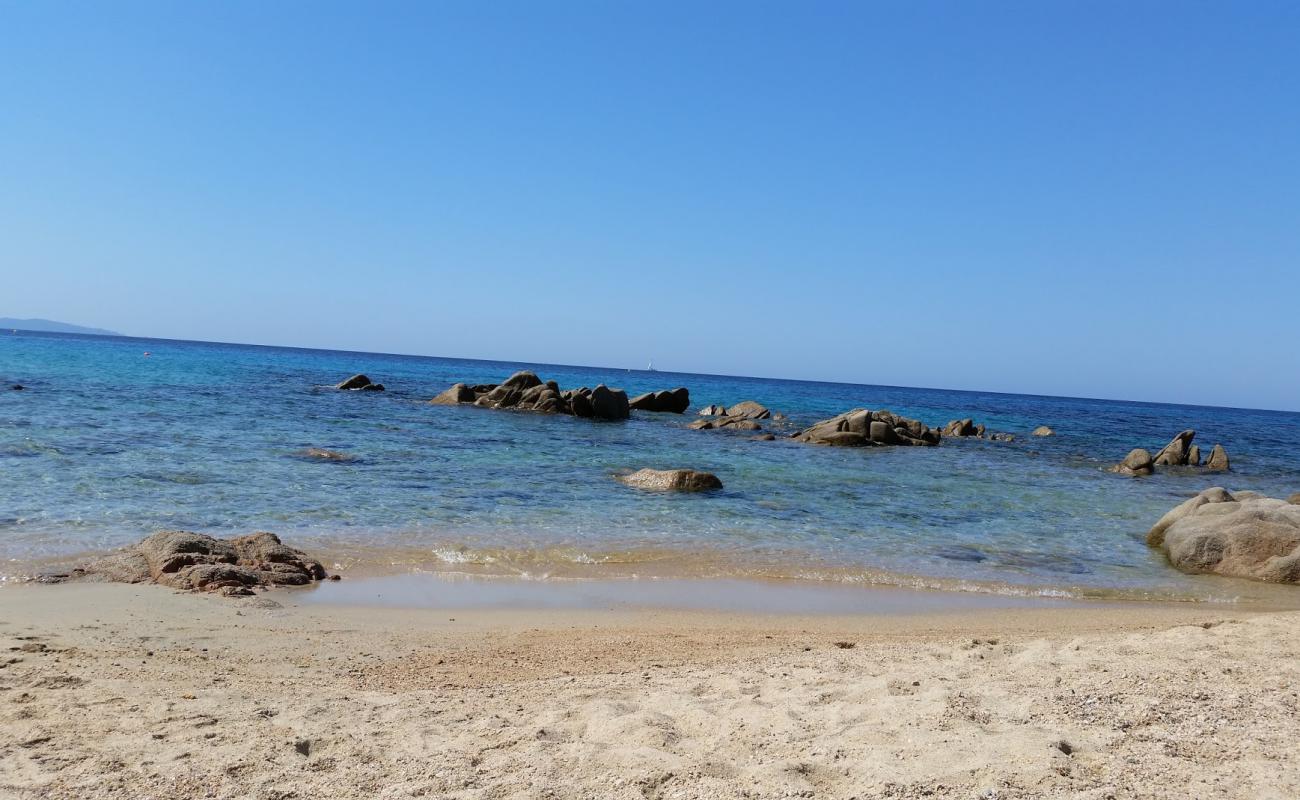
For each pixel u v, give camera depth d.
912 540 16.94
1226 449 51.66
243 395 42.72
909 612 11.46
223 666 7.52
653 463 26.62
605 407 45.72
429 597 10.98
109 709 5.90
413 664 8.00
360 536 14.12
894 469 29.83
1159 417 106.06
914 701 5.94
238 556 11.57
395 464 22.58
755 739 5.29
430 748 5.26
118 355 86.25
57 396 33.97
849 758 4.84
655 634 9.56
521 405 45.91
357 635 8.99
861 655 8.23
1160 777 4.40
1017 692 6.19
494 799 4.41
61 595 9.69
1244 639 8.34
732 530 16.73
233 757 5.03
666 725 5.63
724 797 4.34
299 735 5.48
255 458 21.53
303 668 7.67
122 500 15.33
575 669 7.90
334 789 4.59
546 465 24.44
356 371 91.56
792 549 15.29
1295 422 127.69
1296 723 5.35
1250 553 15.02
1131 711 5.62
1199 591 13.72
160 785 4.59
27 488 15.69
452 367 158.25
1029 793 4.20
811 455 32.88
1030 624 10.78
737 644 9.12
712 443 35.31
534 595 11.45
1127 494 27.20
